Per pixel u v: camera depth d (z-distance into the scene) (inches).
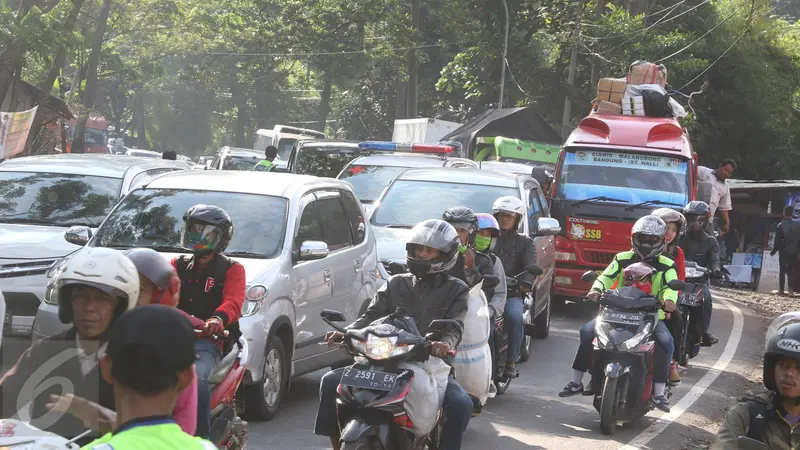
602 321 448.8
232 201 458.9
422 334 316.5
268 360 415.2
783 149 2117.4
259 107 3277.6
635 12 2043.6
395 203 640.4
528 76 2309.3
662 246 464.8
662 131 885.8
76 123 2079.2
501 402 493.0
